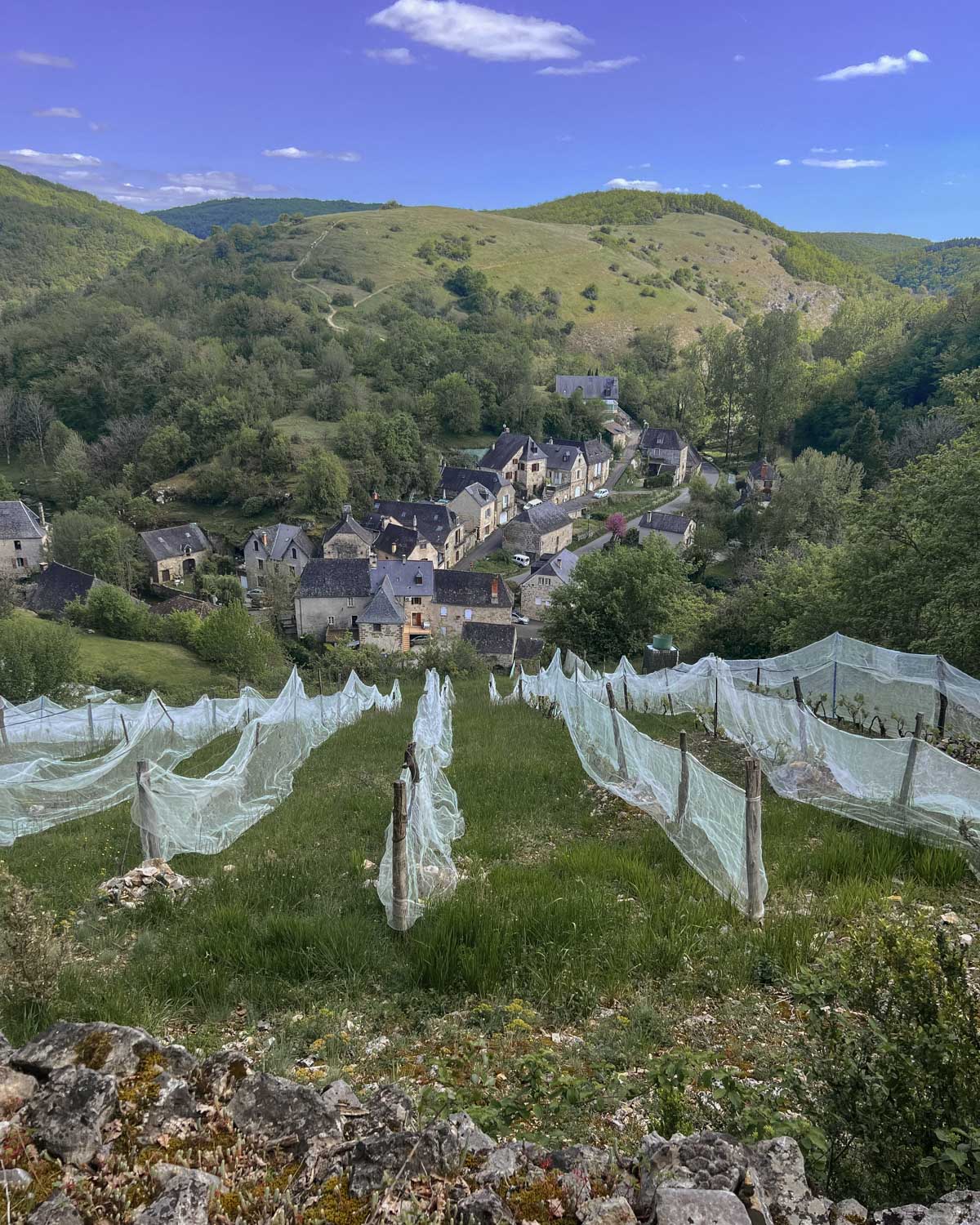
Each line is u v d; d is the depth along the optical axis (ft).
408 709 77.87
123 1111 11.66
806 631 92.07
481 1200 10.09
